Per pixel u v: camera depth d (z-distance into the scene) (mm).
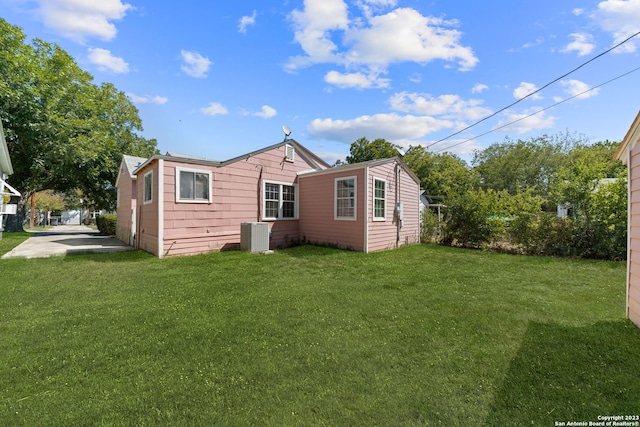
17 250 7922
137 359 2371
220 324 3131
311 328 3051
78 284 4691
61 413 1720
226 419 1689
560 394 1955
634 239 3219
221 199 8617
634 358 2441
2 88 11945
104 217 15719
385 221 9906
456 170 24375
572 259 7855
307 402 1853
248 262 6750
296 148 11062
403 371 2234
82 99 15234
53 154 13375
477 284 4973
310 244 10531
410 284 4938
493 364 2342
